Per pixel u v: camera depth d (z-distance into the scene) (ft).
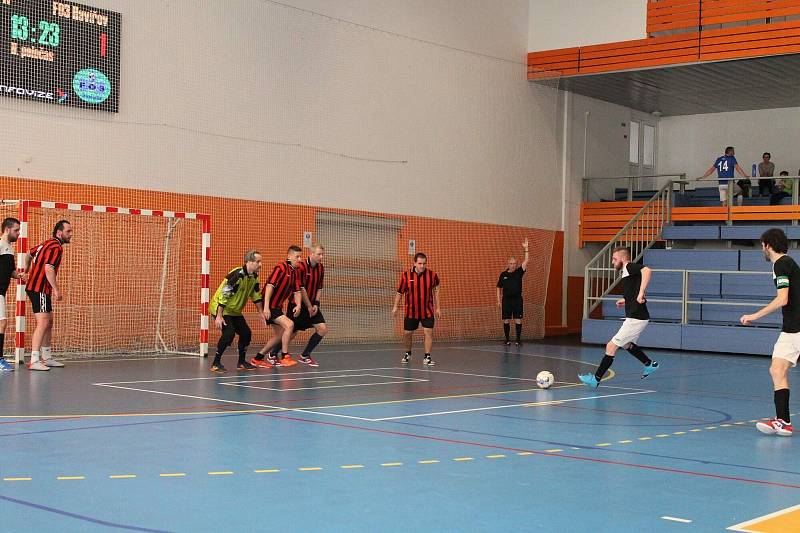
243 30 58.54
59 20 49.78
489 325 75.82
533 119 80.38
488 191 76.02
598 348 65.46
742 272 62.39
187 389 34.83
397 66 68.54
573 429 27.04
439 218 71.92
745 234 71.77
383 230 67.82
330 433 25.12
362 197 66.13
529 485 18.85
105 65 51.75
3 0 47.55
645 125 93.81
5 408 28.71
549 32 79.05
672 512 16.70
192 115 55.93
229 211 57.77
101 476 18.72
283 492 17.63
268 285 43.32
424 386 38.27
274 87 60.34
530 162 80.07
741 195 77.77
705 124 93.09
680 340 65.10
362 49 65.98
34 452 21.31
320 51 63.10
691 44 72.18
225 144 57.62
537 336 79.82
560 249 82.89
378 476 19.42
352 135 65.36
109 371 41.01
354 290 65.77
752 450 24.02
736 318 65.10
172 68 54.85
